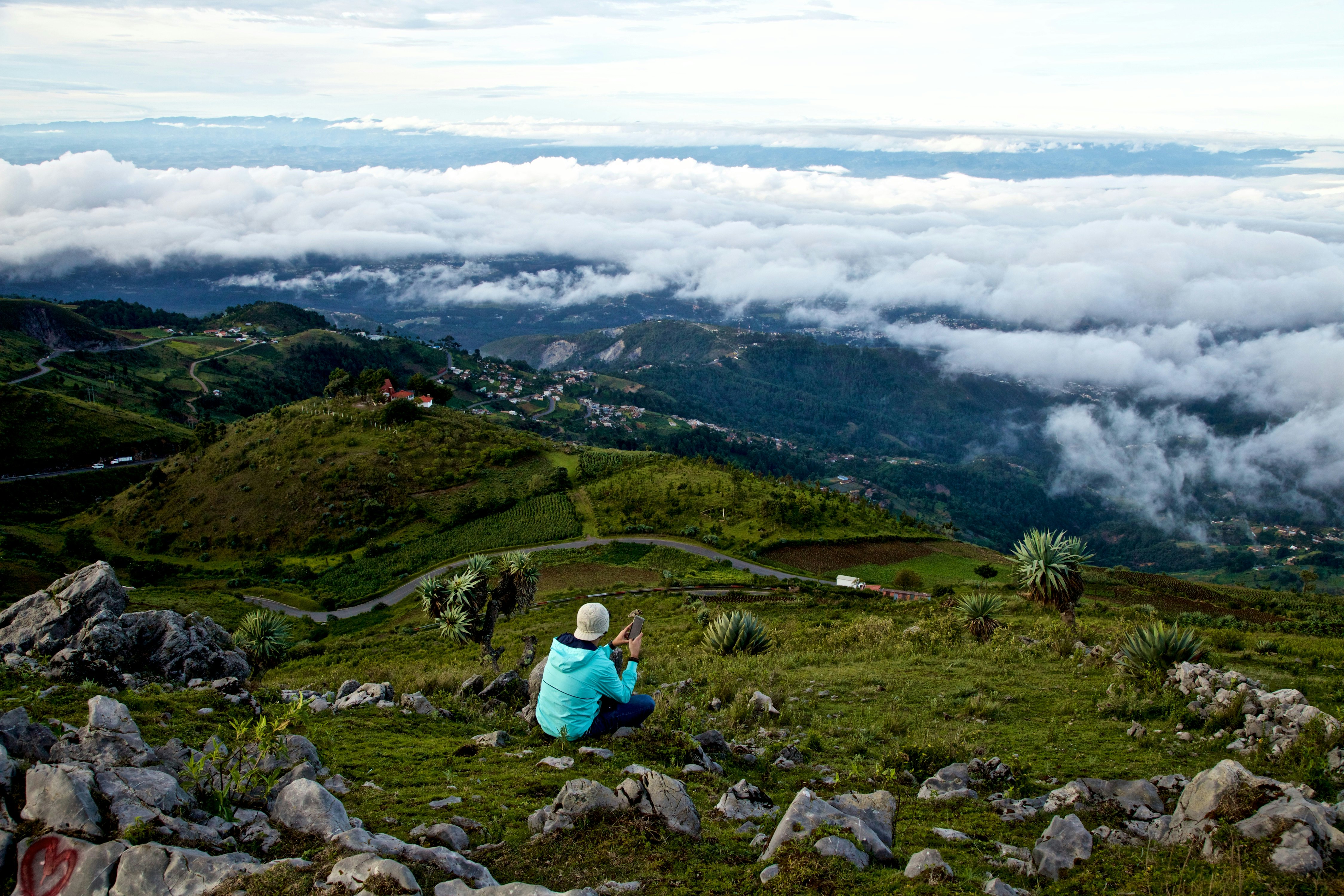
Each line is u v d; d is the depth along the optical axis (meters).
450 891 4.96
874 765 11.38
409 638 51.47
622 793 7.00
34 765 6.22
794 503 102.56
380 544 99.25
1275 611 54.44
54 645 17.89
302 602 84.06
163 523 110.31
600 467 123.94
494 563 40.78
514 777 8.39
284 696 13.60
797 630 36.50
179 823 5.62
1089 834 6.93
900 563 89.94
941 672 20.97
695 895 5.55
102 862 5.03
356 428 131.75
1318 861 5.96
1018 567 31.31
